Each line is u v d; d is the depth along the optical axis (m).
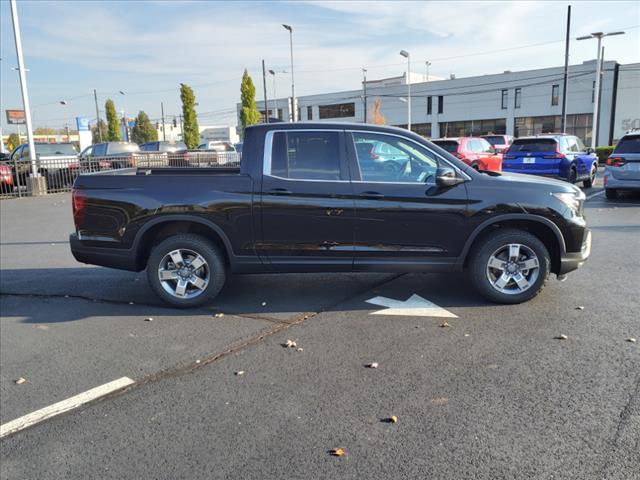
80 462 2.93
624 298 5.49
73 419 3.40
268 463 2.86
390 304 5.54
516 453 2.86
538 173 14.82
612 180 13.18
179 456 2.95
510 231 5.32
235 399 3.58
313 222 5.28
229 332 4.87
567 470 2.71
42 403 3.63
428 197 5.22
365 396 3.55
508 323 4.85
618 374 3.75
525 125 48.50
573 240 5.33
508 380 3.71
